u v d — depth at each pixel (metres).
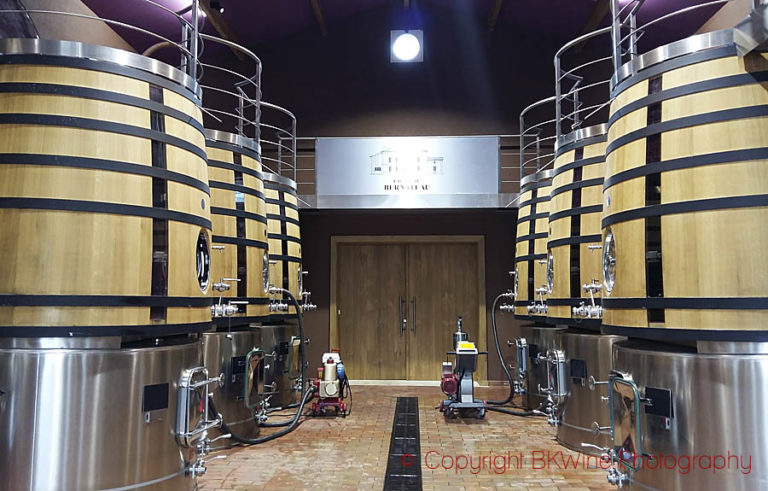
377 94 7.65
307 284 7.32
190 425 2.57
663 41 7.14
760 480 1.99
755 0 2.01
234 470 3.42
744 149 2.12
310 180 7.51
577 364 3.81
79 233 2.29
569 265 3.92
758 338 2.04
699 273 2.16
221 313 3.39
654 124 2.38
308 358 7.22
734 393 2.05
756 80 2.15
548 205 4.98
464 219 7.31
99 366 2.27
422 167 6.62
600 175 3.83
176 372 2.53
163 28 6.41
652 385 2.27
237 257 4.19
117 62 2.50
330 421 4.88
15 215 2.25
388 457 3.71
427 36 7.73
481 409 4.92
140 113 2.52
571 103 7.55
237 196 4.25
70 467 2.21
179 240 2.59
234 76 7.77
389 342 7.48
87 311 2.28
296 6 7.17
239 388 4.08
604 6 6.48
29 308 2.23
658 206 2.30
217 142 4.20
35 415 2.20
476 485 3.15
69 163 2.31
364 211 7.19
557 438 4.11
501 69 7.64
